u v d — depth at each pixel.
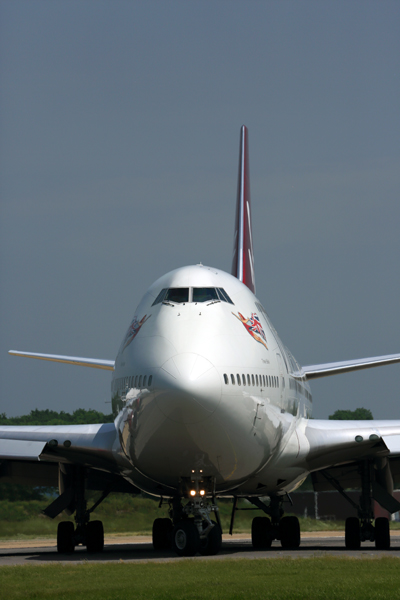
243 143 118.38
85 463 72.69
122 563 51.62
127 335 64.50
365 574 41.44
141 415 57.00
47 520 146.75
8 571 47.19
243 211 113.25
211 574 42.56
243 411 58.06
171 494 69.69
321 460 73.75
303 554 61.88
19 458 68.88
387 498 76.38
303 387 79.75
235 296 65.38
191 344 57.81
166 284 64.31
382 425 73.44
